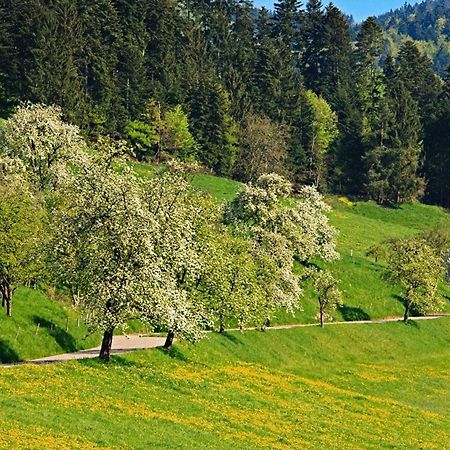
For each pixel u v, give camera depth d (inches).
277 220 3516.2
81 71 5620.1
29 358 1903.3
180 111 5757.9
